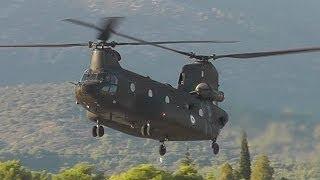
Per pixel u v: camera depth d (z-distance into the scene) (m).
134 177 176.75
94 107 97.94
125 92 97.69
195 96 106.69
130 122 99.56
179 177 184.00
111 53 98.69
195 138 106.69
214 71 108.88
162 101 100.62
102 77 97.06
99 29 95.19
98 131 99.81
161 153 103.44
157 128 101.31
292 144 177.12
